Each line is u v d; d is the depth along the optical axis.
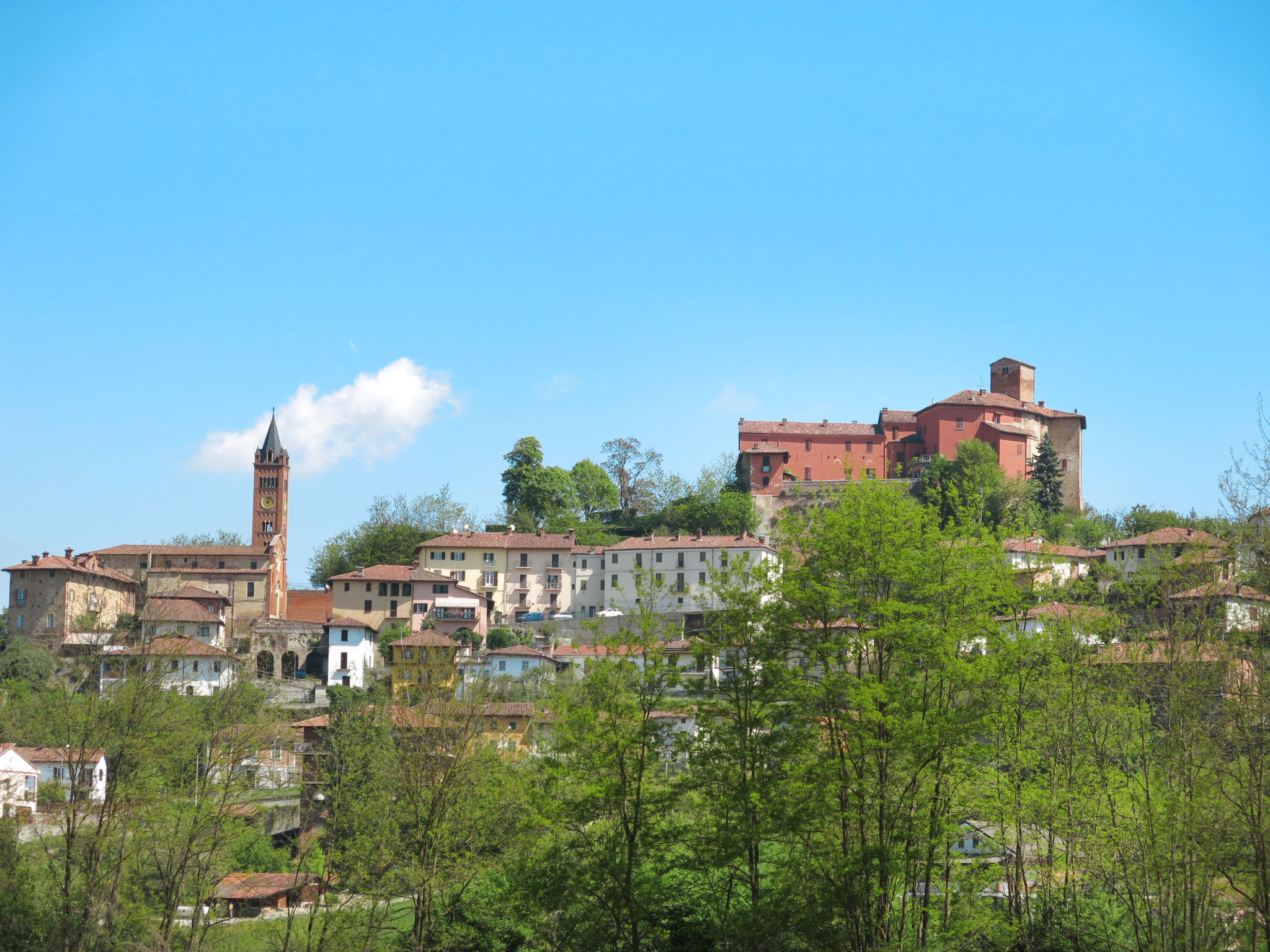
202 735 57.31
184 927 59.00
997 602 46.09
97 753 53.75
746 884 45.88
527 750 62.41
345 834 59.81
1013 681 45.88
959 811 45.53
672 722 47.66
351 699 112.25
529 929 54.41
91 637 107.31
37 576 127.50
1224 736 38.97
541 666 113.69
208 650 92.50
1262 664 38.38
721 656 53.12
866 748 42.72
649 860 47.16
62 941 49.97
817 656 45.12
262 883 70.88
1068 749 46.94
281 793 80.38
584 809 45.06
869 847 41.50
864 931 43.72
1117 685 46.28
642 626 47.53
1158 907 46.00
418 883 52.97
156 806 53.09
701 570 144.50
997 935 43.69
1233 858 38.03
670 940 48.38
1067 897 48.34
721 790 44.72
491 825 55.81
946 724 41.97
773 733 44.72
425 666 63.88
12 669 105.25
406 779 55.97
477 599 144.00
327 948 53.62
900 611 44.09
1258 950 40.12
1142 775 45.53
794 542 47.81
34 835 58.91
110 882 52.72
